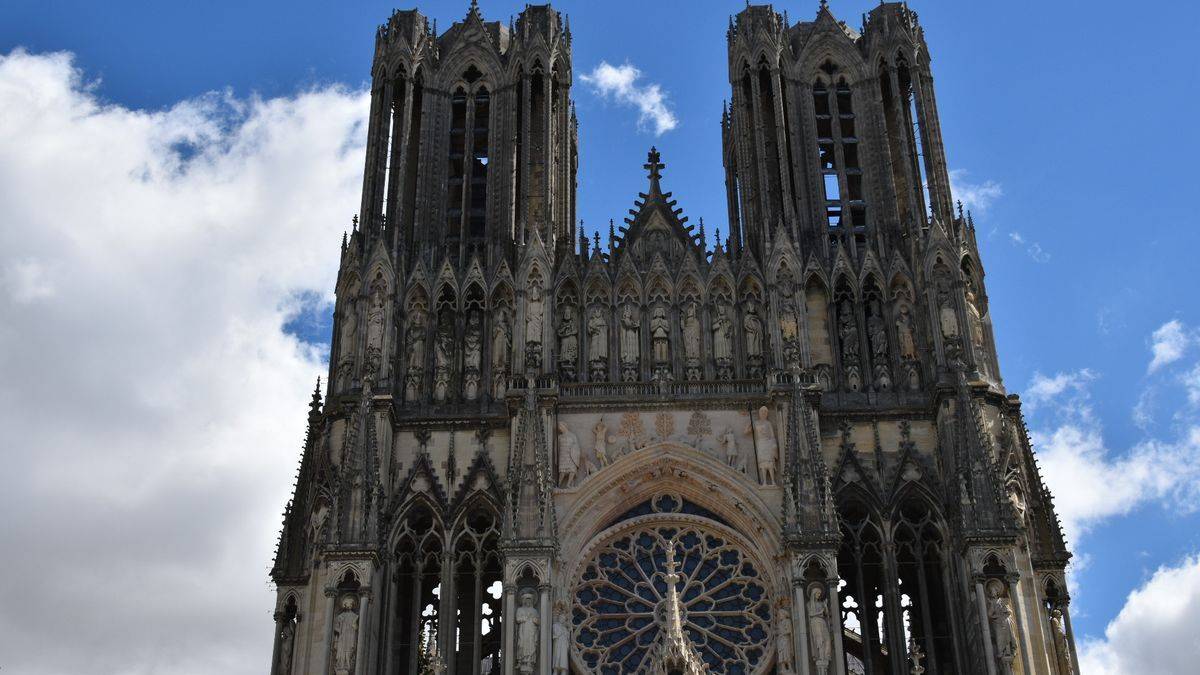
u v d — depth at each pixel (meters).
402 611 64.94
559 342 70.19
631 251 73.62
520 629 60.19
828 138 78.56
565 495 64.75
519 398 66.31
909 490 65.94
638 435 66.25
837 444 67.06
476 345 70.62
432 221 75.00
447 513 65.69
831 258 72.88
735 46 80.38
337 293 71.81
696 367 69.44
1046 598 65.50
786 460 63.91
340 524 62.44
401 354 70.25
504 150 76.81
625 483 65.44
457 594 64.50
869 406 67.94
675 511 65.75
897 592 63.66
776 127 77.25
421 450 67.38
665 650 58.50
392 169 76.25
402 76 79.19
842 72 79.50
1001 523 61.97
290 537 66.75
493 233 74.44
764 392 67.12
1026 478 67.69
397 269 71.56
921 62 78.62
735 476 65.06
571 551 63.81
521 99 79.06
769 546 63.69
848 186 77.19
